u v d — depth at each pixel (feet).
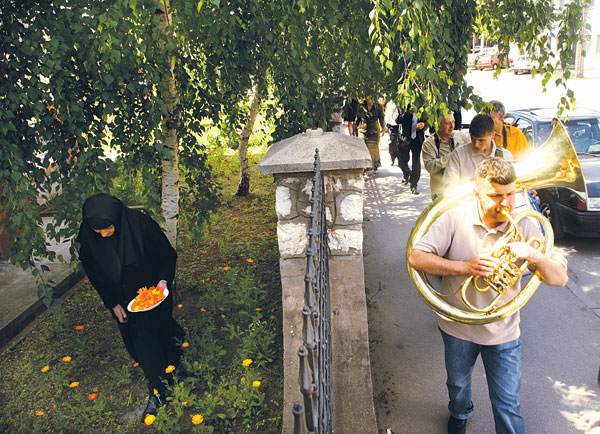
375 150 35.09
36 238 12.40
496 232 8.73
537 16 14.73
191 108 17.03
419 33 10.91
